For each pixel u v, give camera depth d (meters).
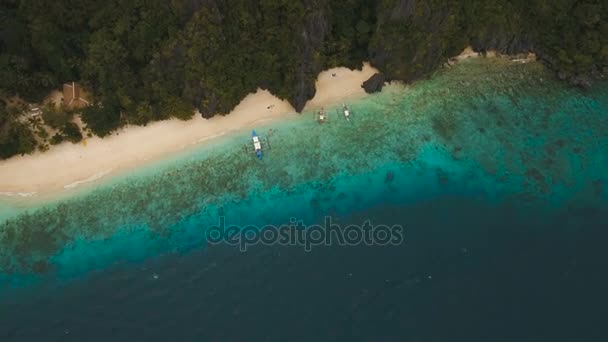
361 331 49.06
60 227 55.12
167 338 48.69
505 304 50.50
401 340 48.50
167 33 59.31
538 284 51.81
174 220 56.22
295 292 51.28
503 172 61.12
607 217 57.38
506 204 58.50
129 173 58.00
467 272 52.66
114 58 58.19
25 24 58.66
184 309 50.50
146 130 59.75
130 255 54.09
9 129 56.09
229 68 60.00
